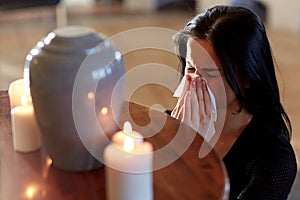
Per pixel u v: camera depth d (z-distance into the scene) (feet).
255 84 3.62
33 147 3.15
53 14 15.96
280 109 3.85
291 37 14.10
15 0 13.23
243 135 3.73
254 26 3.58
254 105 3.71
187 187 2.75
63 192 2.76
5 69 11.66
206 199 2.63
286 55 12.60
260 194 3.45
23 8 13.42
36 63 2.75
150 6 16.99
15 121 3.10
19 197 2.71
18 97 3.38
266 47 3.67
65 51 2.72
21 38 14.07
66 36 2.78
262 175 3.51
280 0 14.69
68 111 2.77
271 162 3.54
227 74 3.55
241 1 14.92
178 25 15.10
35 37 14.19
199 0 14.99
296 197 6.66
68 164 2.93
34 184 2.83
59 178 2.90
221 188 2.73
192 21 3.91
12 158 3.10
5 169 2.98
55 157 2.95
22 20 15.64
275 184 3.49
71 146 2.86
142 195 2.62
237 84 3.59
